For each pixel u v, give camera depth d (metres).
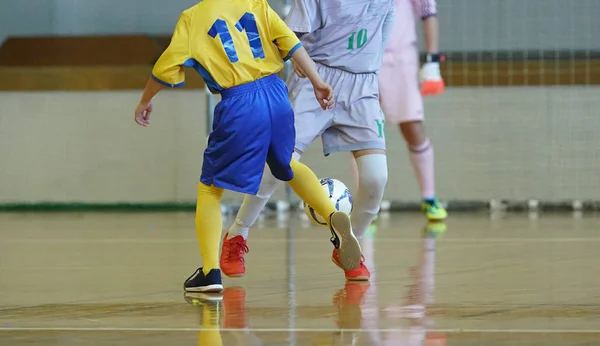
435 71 24.23
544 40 29.69
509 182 29.73
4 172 30.80
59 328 8.98
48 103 30.67
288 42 11.41
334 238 12.22
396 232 21.02
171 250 17.36
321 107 12.27
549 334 8.45
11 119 30.72
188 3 31.06
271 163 11.66
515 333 8.51
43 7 31.06
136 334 8.63
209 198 11.52
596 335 8.41
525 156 29.62
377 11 13.27
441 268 13.86
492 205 29.70
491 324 9.00
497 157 29.73
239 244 12.92
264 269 13.96
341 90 13.20
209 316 9.64
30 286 12.24
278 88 11.45
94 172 30.67
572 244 17.64
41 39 30.97
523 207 29.61
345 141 13.32
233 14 11.35
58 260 15.66
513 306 10.13
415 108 25.03
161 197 30.52
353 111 13.20
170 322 9.30
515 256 15.52
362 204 13.38
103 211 29.62
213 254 11.52
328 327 8.89
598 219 24.70
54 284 12.43
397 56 25.17
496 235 19.88
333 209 12.18
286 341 8.20
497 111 29.66
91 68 30.53
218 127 11.21
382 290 11.50
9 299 11.02
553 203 29.53
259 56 11.34
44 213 28.80
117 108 30.56
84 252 17.06
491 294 11.06
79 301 10.82
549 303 10.34
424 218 26.08
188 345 8.08
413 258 15.30
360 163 13.25
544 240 18.55
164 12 31.11
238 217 12.91
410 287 11.74
